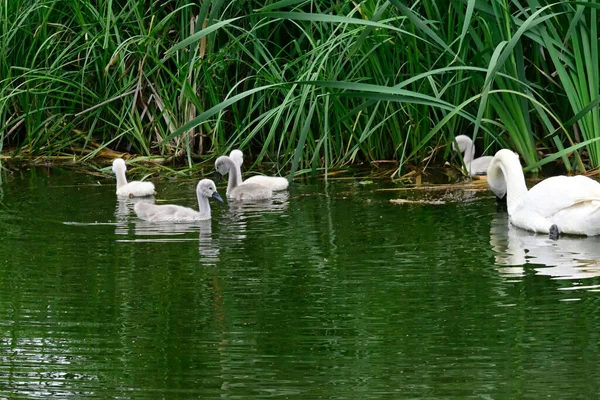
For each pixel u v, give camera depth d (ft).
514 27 58.29
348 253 44.39
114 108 70.18
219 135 67.15
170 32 70.69
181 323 35.96
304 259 43.55
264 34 66.95
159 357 33.12
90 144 70.95
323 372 31.63
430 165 64.23
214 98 65.41
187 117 68.03
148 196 58.29
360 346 33.53
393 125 64.64
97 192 59.16
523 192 50.24
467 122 66.95
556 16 59.82
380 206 53.67
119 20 70.18
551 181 48.32
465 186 58.23
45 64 70.28
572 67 59.36
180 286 40.04
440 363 32.09
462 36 54.13
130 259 44.06
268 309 37.14
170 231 49.26
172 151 68.33
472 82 62.54
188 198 57.72
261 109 67.41
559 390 29.99
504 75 57.52
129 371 32.09
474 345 33.35
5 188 60.29
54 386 31.19
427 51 62.08
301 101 60.03
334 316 36.24
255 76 63.00
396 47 63.10
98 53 69.77
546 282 39.45
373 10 61.67
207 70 65.00
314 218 51.34
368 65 63.57
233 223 50.85
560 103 63.93
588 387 30.12
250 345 33.83
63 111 71.77
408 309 36.81
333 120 65.10
